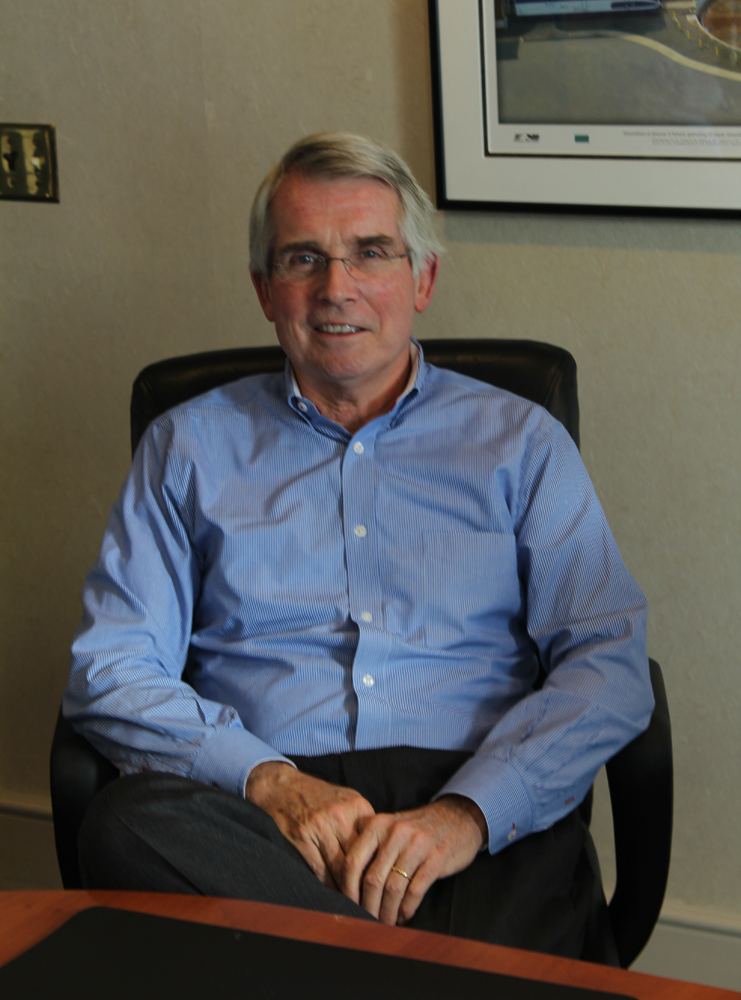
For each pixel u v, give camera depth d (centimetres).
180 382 152
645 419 168
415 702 131
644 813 118
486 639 136
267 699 133
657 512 171
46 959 70
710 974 180
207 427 142
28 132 183
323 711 130
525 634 142
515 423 138
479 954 71
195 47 173
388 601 134
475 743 131
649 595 174
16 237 189
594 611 133
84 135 181
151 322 187
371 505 135
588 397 170
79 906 78
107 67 177
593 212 159
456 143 162
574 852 122
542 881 115
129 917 75
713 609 171
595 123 155
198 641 141
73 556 201
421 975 68
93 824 93
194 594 143
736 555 168
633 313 164
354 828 112
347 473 136
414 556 135
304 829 112
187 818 93
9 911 78
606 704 122
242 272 181
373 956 70
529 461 136
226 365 153
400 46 163
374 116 168
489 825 114
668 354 164
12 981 68
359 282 131
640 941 119
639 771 118
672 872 181
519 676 139
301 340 134
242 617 136
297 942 72
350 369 134
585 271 164
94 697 129
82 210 185
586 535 136
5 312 193
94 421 194
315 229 130
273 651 135
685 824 179
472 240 168
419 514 136
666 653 175
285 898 91
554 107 157
